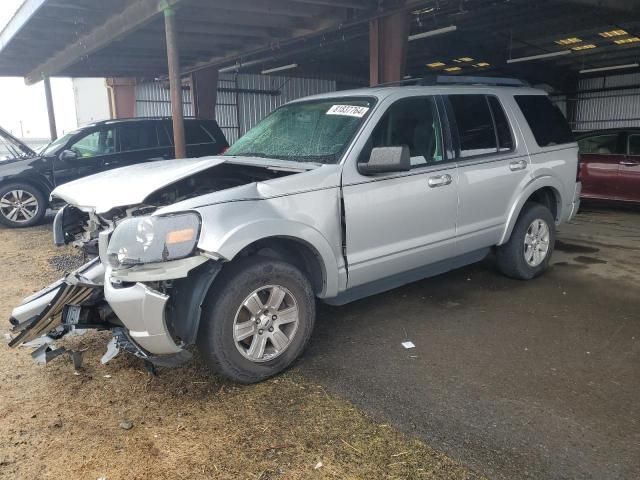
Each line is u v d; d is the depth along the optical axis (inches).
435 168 162.1
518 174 187.9
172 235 114.0
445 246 169.0
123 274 114.9
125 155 375.6
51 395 127.5
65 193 152.5
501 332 159.2
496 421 113.2
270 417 116.6
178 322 119.0
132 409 121.0
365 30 431.2
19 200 353.1
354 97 163.9
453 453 103.0
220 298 121.1
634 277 211.3
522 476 96.3
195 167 144.9
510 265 200.8
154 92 740.0
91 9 354.9
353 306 182.9
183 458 103.3
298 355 137.9
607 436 107.3
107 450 106.0
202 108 603.2
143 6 324.8
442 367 137.9
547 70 839.1
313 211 134.3
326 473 98.1
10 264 249.4
